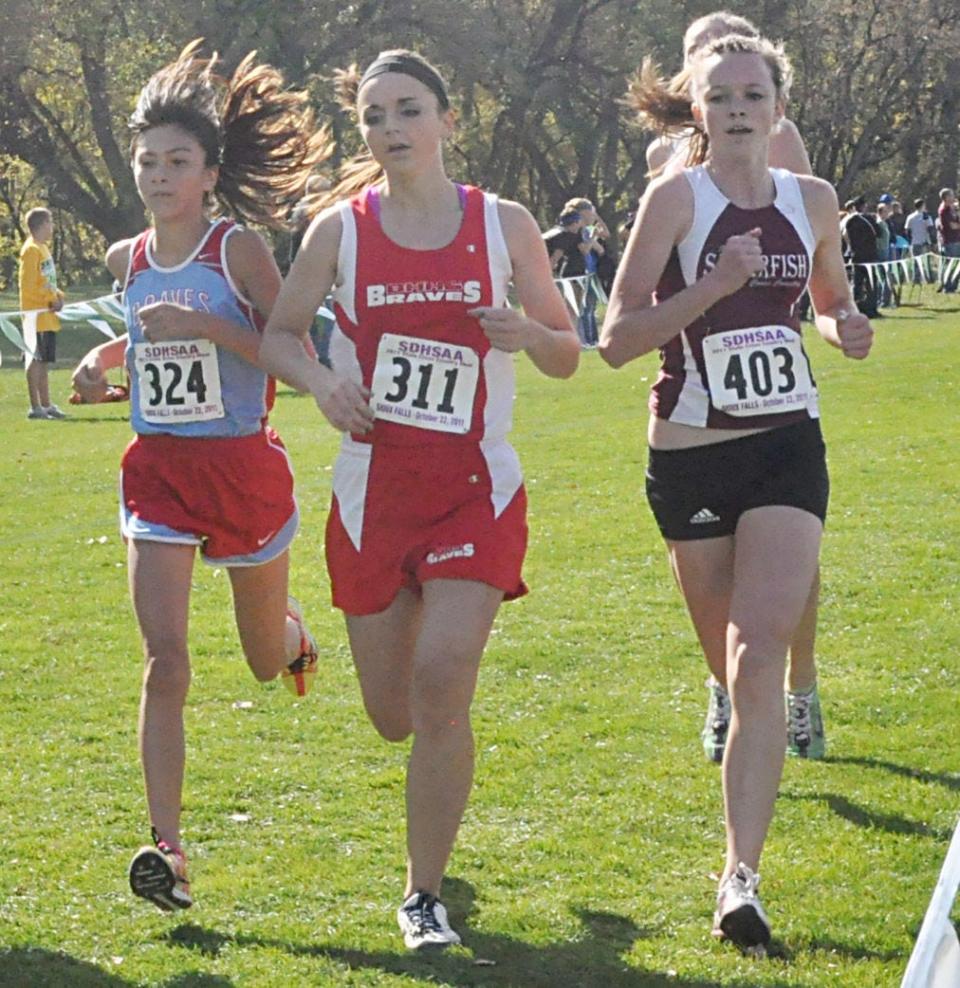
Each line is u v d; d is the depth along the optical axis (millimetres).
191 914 5410
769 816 5117
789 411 5633
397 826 6273
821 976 4840
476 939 5180
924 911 5352
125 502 5797
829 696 7891
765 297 5656
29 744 7387
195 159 5820
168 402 5734
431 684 5027
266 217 6371
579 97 60625
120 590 10812
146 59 51938
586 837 6105
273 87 6254
